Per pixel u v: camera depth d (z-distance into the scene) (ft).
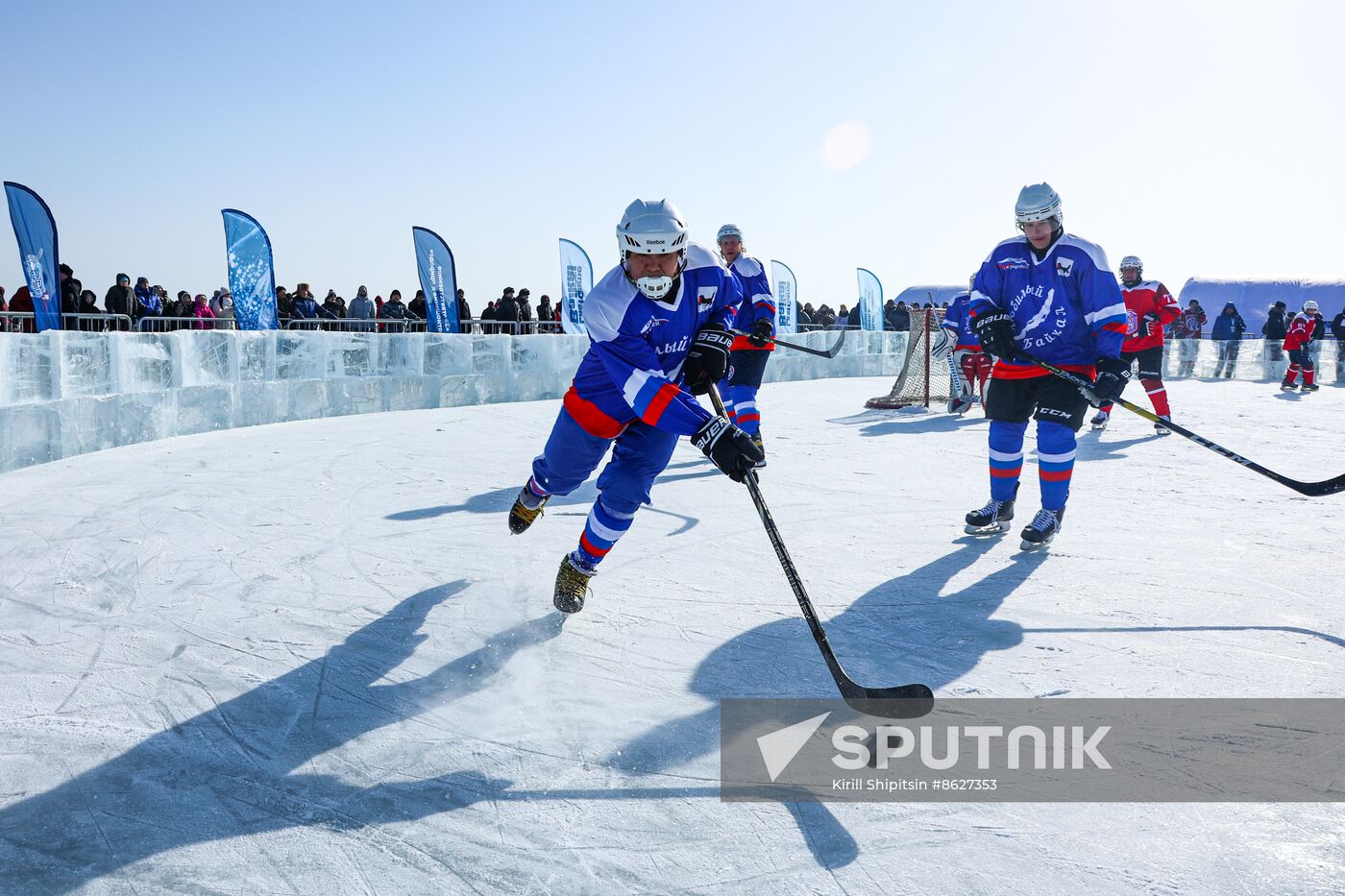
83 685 8.01
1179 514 14.82
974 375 30.86
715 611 9.96
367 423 28.12
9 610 9.99
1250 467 11.46
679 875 5.32
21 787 6.32
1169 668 8.29
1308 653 8.63
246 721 7.32
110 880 5.31
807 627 9.45
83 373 20.86
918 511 15.05
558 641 9.08
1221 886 5.14
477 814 5.97
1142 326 25.96
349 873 5.36
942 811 5.95
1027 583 10.98
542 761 6.67
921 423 28.63
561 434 10.01
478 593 10.60
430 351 33.63
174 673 8.27
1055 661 8.50
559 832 5.76
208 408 25.50
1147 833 5.69
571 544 12.88
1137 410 12.26
